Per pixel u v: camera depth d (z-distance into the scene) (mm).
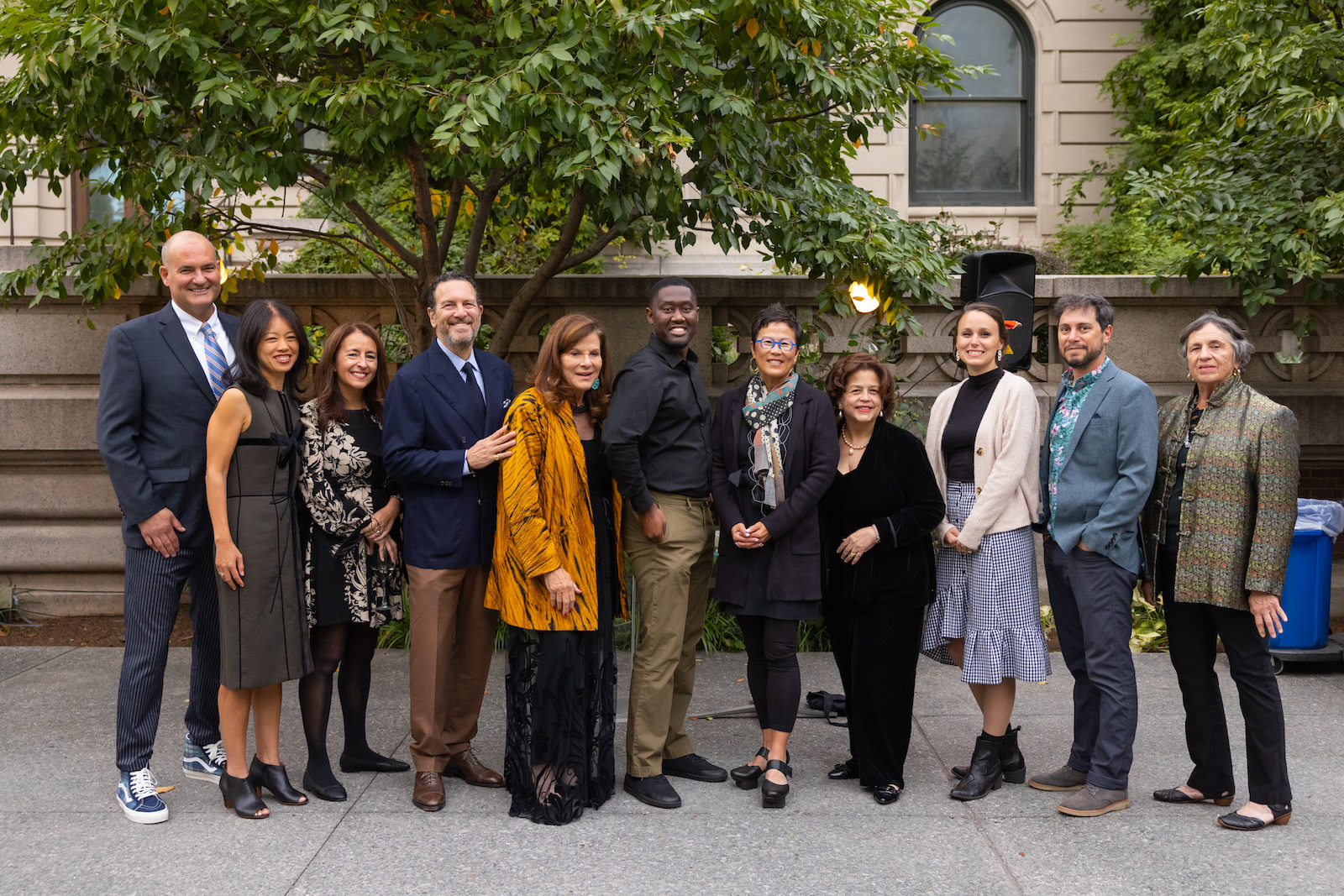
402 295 6695
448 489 3766
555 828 3566
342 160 5043
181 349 3736
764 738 4039
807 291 6668
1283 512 3504
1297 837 3479
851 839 3479
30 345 6641
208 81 4168
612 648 3865
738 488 3906
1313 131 5938
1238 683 3621
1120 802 3711
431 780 3766
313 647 3863
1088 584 3746
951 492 4020
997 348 4000
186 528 3707
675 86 4766
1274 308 6789
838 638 4137
